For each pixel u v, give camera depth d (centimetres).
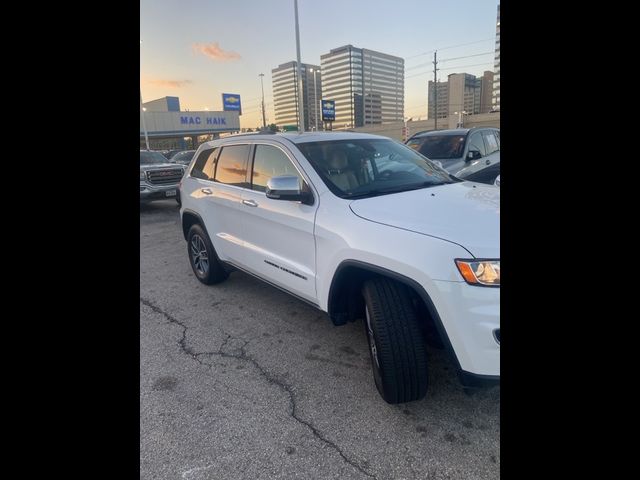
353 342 331
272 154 352
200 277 480
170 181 1105
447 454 213
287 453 218
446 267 212
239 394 270
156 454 219
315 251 291
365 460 211
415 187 318
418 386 234
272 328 362
